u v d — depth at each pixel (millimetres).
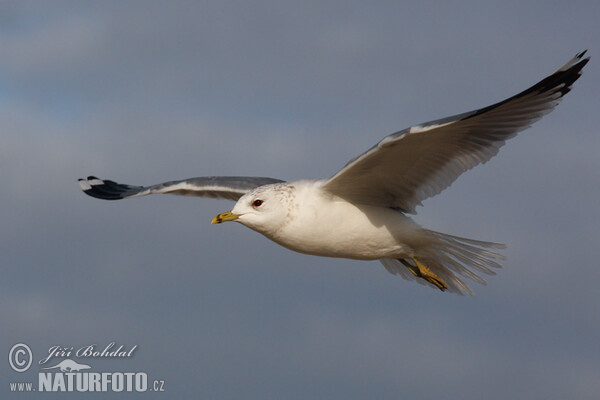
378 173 11570
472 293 12961
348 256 12484
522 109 10984
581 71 10656
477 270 12500
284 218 11961
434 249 12508
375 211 12078
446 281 13164
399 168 11555
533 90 10617
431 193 11852
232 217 12102
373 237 12156
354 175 11523
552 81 10648
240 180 14578
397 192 11992
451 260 12719
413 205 12094
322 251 12312
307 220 11914
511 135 11164
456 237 12227
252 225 12102
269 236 12273
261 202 12023
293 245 12234
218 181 14602
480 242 12203
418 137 10859
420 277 13508
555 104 10852
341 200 12016
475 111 10445
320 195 11938
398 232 12148
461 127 10961
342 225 12008
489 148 11336
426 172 11719
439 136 11016
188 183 14711
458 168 11578
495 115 11016
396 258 12836
